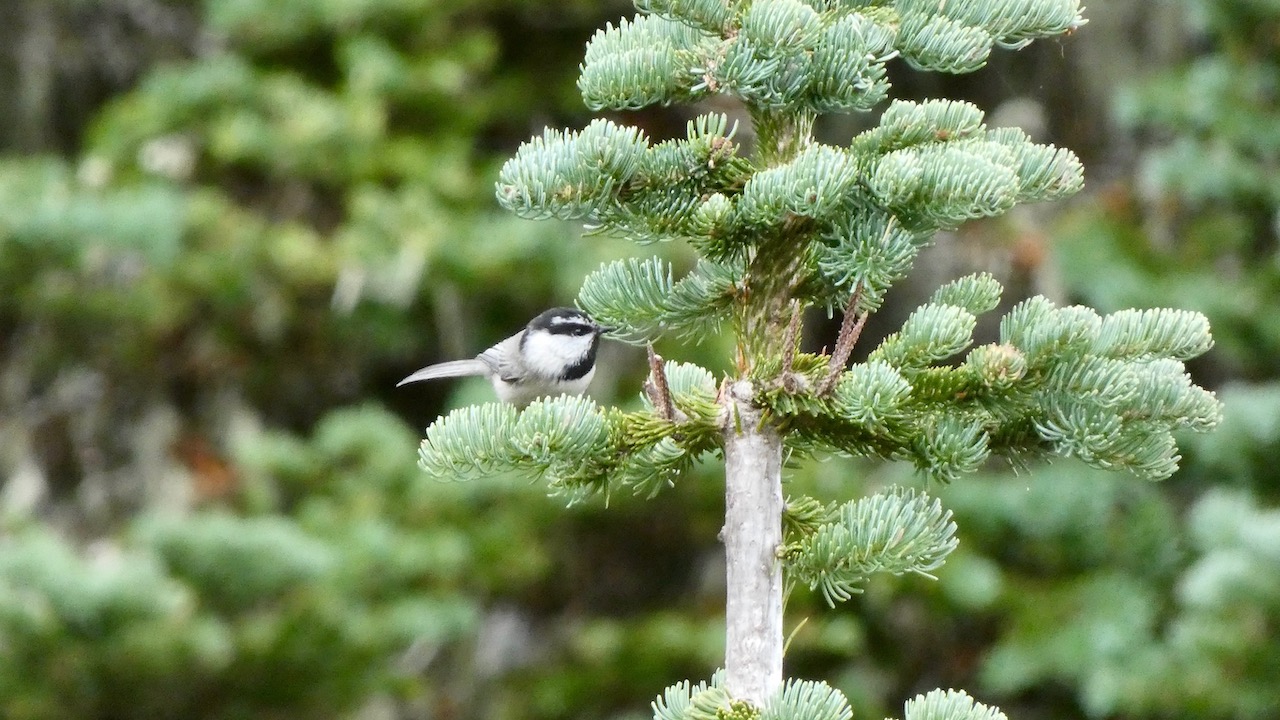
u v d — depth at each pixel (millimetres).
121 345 15266
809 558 4473
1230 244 14695
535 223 14352
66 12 18047
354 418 13977
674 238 4871
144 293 13805
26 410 16156
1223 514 11039
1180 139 15211
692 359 14297
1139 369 4684
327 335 15664
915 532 4395
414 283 13891
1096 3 17062
